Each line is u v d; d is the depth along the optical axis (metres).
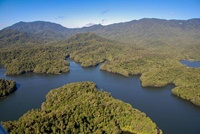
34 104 187.50
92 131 127.31
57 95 174.75
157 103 192.62
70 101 159.00
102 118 135.62
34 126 115.75
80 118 130.62
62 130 118.75
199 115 169.12
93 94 164.38
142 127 136.88
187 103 195.50
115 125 134.38
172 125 151.50
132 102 193.12
